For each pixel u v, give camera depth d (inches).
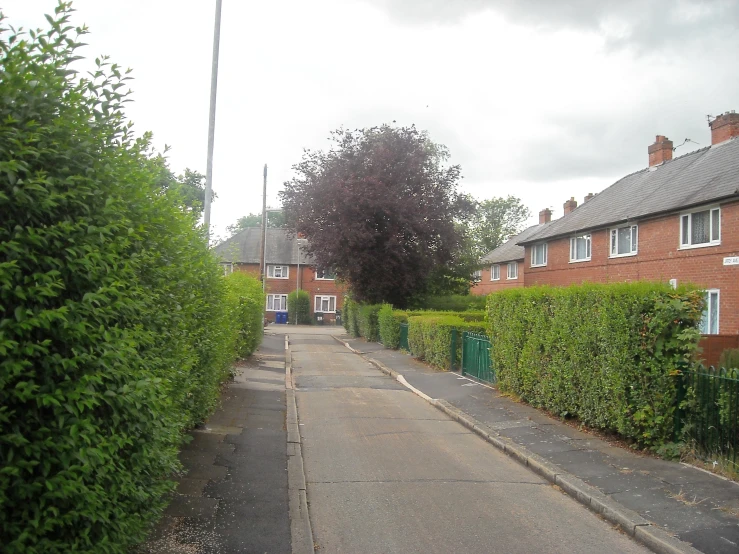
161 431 177.8
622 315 328.2
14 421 121.3
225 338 424.8
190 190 324.5
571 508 256.7
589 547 215.6
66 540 131.8
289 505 247.4
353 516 243.1
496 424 410.6
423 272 1237.1
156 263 200.8
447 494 272.7
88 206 139.2
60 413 124.3
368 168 1197.1
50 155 132.0
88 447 128.2
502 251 2053.4
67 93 145.4
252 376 666.2
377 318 1224.2
